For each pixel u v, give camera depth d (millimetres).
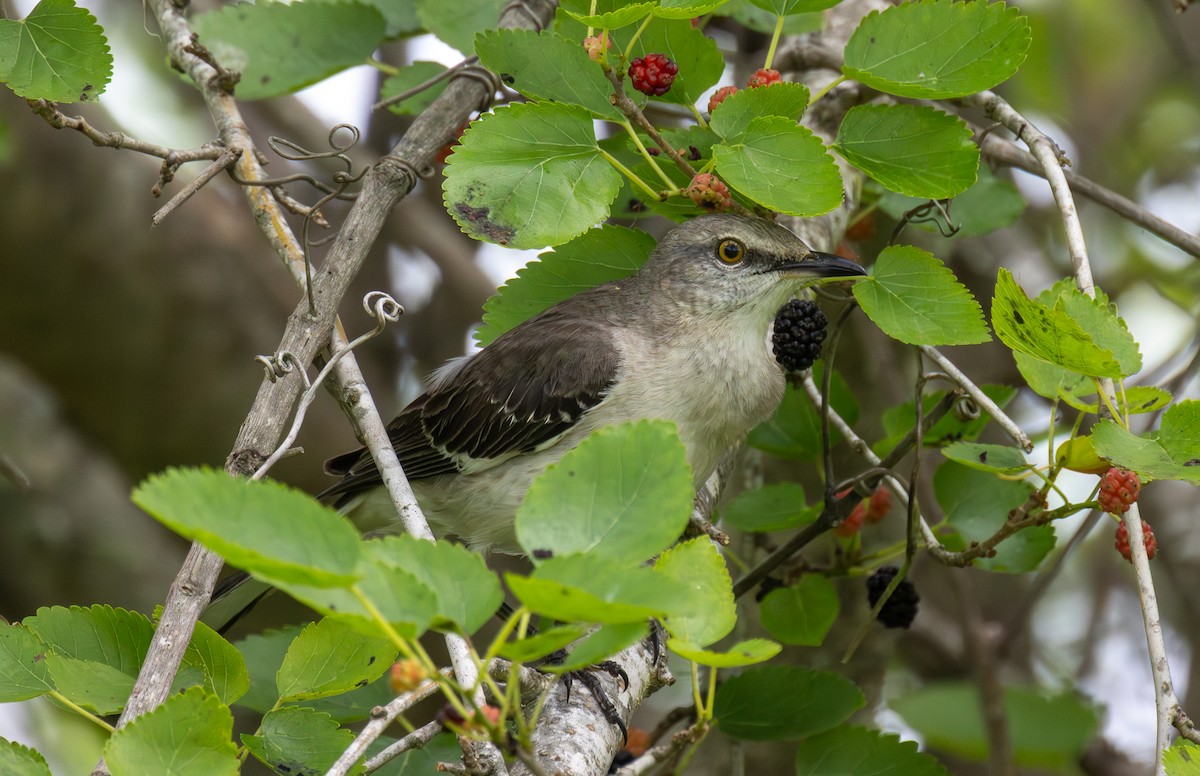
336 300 8523
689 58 9008
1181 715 6664
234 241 15328
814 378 10914
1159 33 15633
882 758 9492
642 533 4969
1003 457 8375
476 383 9969
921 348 9219
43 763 5820
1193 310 14695
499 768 6277
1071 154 15609
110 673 6859
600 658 4742
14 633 6746
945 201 10164
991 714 11078
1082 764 12500
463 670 6234
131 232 14734
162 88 16391
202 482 4402
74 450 15008
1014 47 7902
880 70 8141
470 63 9852
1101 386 7453
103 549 14531
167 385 14828
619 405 9625
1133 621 14914
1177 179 16109
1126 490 7320
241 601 9719
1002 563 10047
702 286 9648
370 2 11539
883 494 10867
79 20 7980
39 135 14516
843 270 9523
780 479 13242
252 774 13000
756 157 7629
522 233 7578
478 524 10117
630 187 9594
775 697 9766
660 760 7547
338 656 6965
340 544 4543
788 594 10844
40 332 14648
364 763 7109
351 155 15641
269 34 11047
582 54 8359
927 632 14023
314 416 14820
